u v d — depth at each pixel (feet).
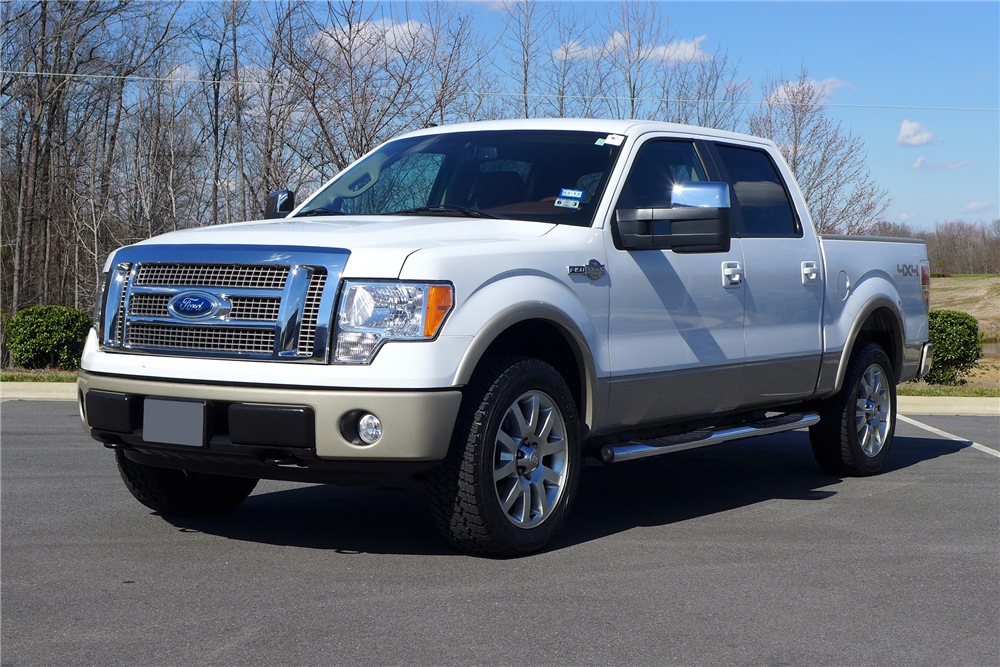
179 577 14.42
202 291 15.14
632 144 18.98
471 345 14.79
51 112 94.43
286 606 13.10
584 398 17.07
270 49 56.24
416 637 11.97
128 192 77.05
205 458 15.12
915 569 15.56
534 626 12.46
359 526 17.93
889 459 27.37
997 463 26.66
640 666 11.19
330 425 14.29
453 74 55.62
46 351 53.11
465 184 19.19
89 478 22.40
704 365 19.15
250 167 59.88
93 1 93.04
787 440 31.09
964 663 11.51
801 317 21.81
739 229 20.63
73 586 13.91
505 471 15.53
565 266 16.60
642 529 18.13
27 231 98.17
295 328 14.57
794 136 66.03
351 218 18.11
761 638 12.20
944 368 51.47
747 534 17.76
